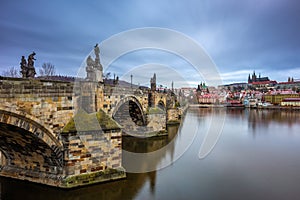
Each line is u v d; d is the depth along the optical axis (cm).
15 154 2622
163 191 2556
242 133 6994
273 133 7044
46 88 2228
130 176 2898
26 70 2792
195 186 2725
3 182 2573
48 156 2417
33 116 2134
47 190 2380
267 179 3000
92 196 2427
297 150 4703
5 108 1942
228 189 2655
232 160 3884
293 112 16150
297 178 3030
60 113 2355
